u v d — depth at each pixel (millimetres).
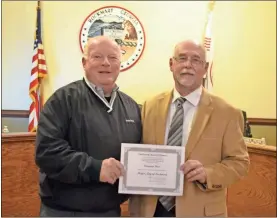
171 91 1728
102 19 3920
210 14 4004
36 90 3531
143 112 1727
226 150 1578
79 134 1479
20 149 2768
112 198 1540
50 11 3812
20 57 3773
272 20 4422
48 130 1435
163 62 4090
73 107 1499
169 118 1646
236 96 4371
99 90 1573
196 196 1536
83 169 1381
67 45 3867
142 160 1497
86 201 1462
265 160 2701
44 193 1517
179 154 1505
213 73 4164
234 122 1595
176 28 4109
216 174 1494
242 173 1546
